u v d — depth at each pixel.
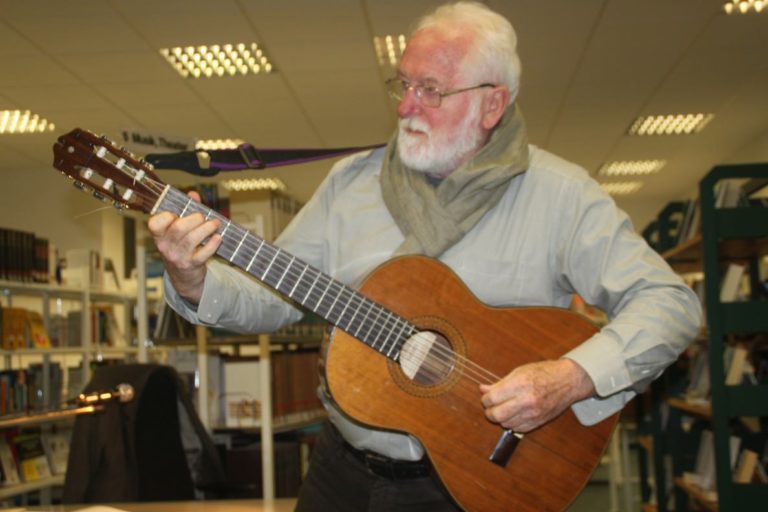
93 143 1.30
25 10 4.43
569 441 1.39
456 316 1.41
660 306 1.32
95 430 2.40
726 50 5.32
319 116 6.70
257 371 3.41
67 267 5.67
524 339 1.42
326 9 4.58
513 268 1.46
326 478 1.48
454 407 1.38
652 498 5.19
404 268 1.42
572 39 5.07
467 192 1.44
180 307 1.39
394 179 1.52
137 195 1.31
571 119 6.96
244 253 1.35
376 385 1.37
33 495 4.87
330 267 1.59
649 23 4.84
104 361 5.61
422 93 1.46
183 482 2.50
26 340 4.64
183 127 6.93
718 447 3.02
